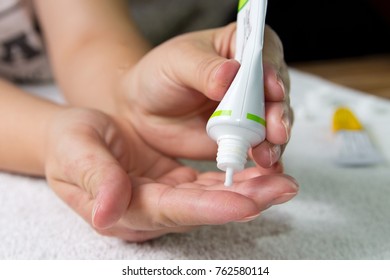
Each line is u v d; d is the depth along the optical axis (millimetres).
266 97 288
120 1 510
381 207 371
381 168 422
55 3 497
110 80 407
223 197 272
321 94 560
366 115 517
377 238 343
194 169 384
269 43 312
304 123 503
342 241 340
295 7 801
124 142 354
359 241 340
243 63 285
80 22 475
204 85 292
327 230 348
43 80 593
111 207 276
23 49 542
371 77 719
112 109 390
